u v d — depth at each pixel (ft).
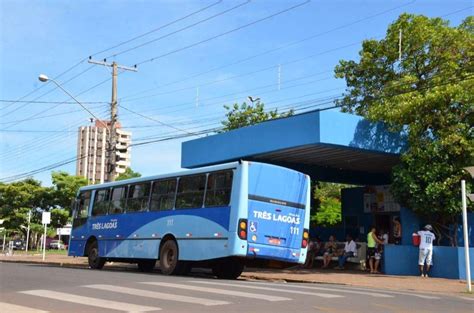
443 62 79.41
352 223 95.45
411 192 66.18
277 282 55.11
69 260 104.99
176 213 58.18
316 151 70.90
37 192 187.62
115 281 46.06
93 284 43.11
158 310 29.60
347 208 96.73
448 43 80.53
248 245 50.47
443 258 62.59
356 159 78.07
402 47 84.58
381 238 74.28
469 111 66.23
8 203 190.29
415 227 70.08
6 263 90.48
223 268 58.95
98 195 73.67
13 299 34.50
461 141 63.52
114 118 94.84
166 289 39.55
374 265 69.46
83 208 76.28
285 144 68.59
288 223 53.83
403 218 70.13
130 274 57.21
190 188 57.36
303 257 54.75
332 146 66.33
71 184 184.44
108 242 69.10
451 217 68.33
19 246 231.09
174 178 59.93
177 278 51.34
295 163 82.02
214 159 79.30
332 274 66.59
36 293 37.47
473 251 61.36
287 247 53.36
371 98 84.48
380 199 89.30
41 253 155.94
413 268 66.49
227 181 52.85
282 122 69.56
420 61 82.43
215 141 79.61
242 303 32.63
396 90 74.95
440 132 65.82
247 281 52.65
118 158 94.27
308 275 64.64
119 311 29.27
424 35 82.02
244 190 51.03
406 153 67.67
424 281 57.06
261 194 52.19
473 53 77.51
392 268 66.74
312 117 65.51
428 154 65.16
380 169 88.58
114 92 95.30
